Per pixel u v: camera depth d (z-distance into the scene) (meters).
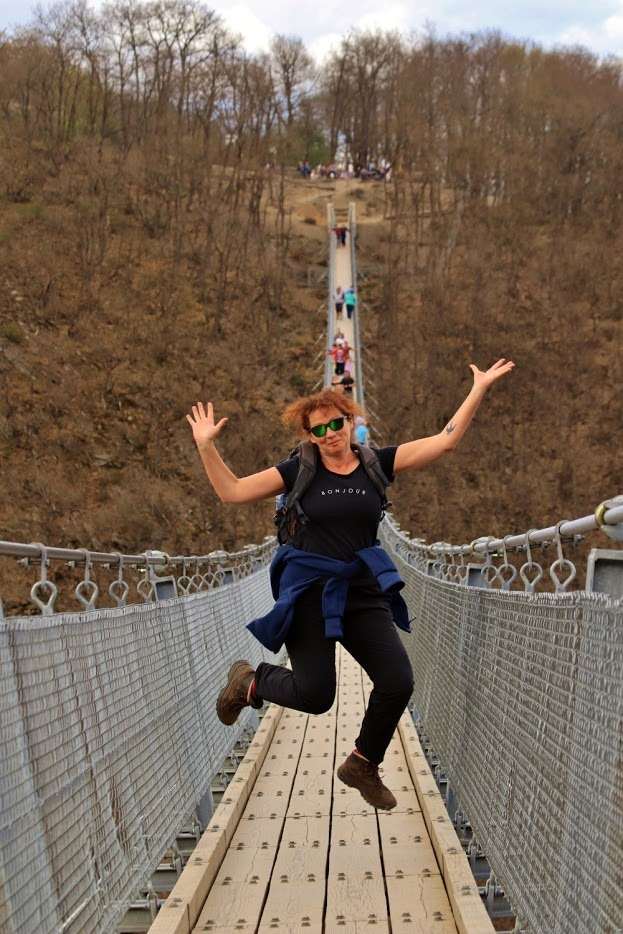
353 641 3.75
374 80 102.06
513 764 3.36
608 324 63.44
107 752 3.24
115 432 50.16
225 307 62.16
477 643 4.32
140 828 3.51
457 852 3.92
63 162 69.62
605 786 2.27
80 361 53.28
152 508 45.66
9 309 54.88
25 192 65.69
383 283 66.44
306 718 7.47
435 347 59.44
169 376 54.59
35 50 75.81
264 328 61.62
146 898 4.79
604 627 2.34
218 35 83.25
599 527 2.53
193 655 5.27
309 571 3.70
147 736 3.88
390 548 13.54
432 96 86.31
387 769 5.79
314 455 3.76
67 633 2.97
